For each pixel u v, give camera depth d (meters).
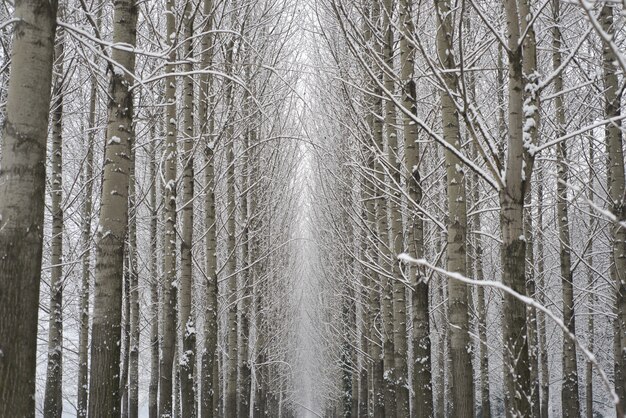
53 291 10.32
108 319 5.16
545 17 8.94
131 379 12.56
